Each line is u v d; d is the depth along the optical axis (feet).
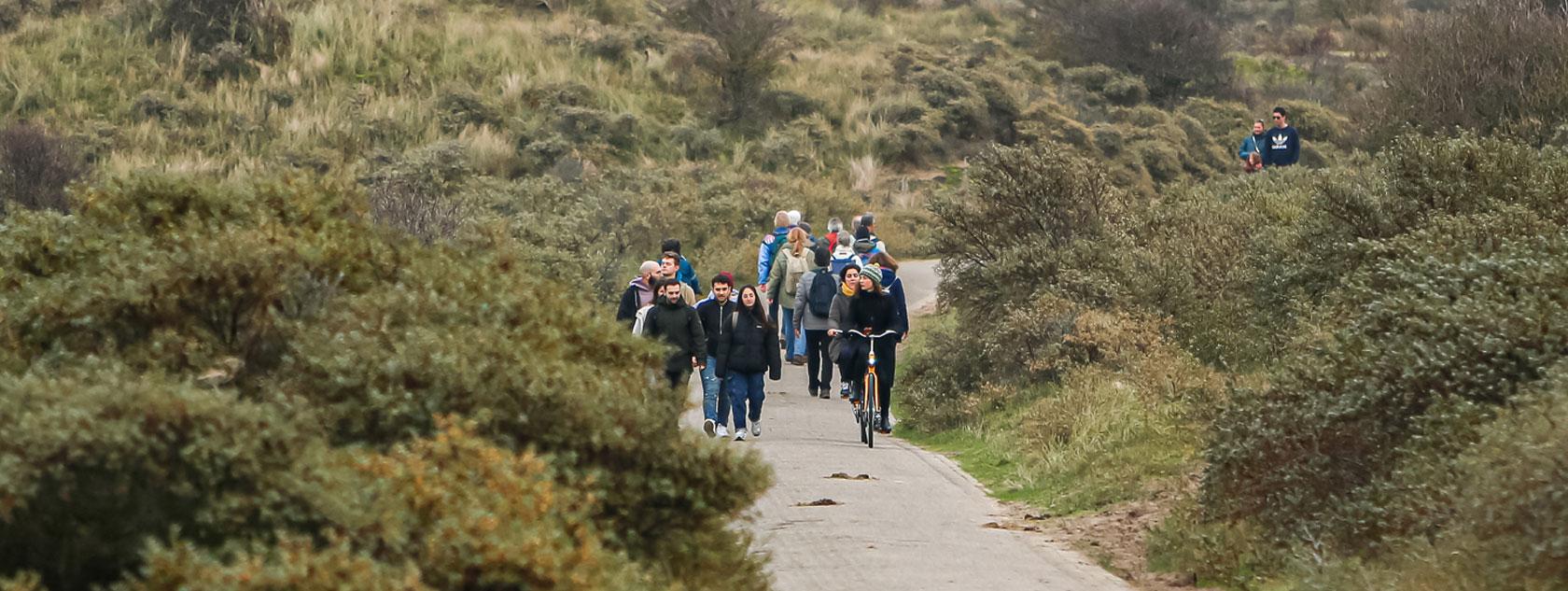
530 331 41.39
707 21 296.10
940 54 329.11
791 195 235.40
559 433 37.35
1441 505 48.34
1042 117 298.56
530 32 287.69
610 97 268.62
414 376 36.14
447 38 275.39
